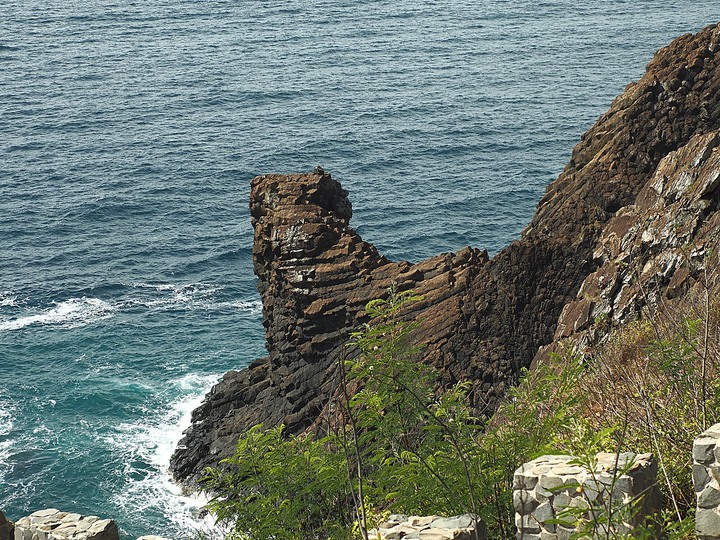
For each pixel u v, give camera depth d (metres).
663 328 16.48
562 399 12.14
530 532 8.66
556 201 45.78
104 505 49.97
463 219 100.81
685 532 8.13
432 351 41.97
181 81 188.00
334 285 45.41
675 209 31.47
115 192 112.81
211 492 49.16
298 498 11.41
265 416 49.41
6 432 57.62
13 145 137.50
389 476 10.86
